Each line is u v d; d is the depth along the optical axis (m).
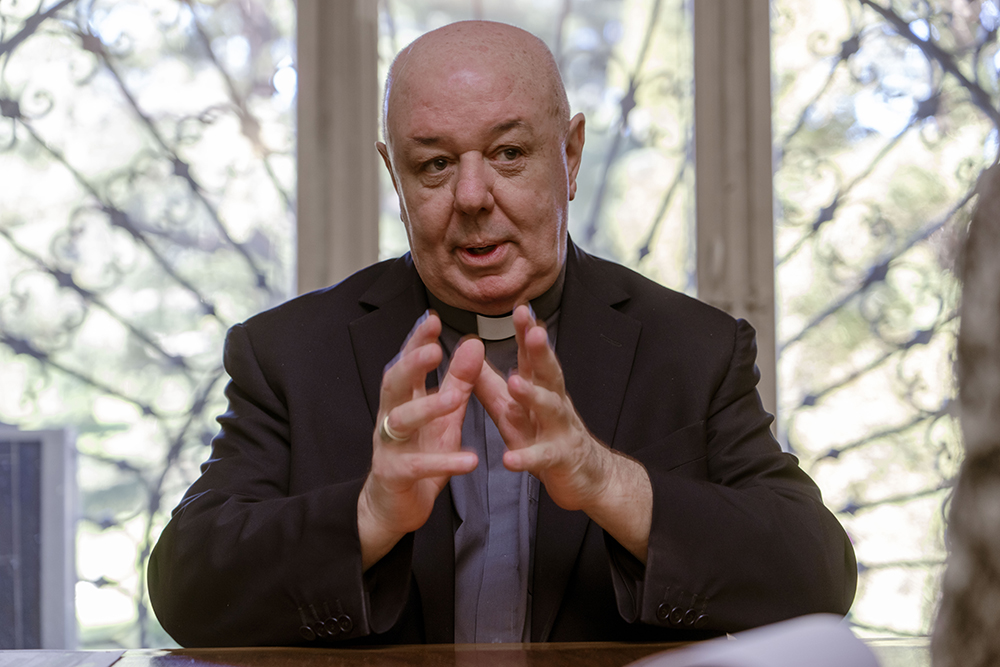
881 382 2.74
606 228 2.80
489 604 1.40
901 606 2.69
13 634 2.58
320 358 1.55
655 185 2.80
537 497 1.47
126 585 2.63
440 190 1.40
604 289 1.63
